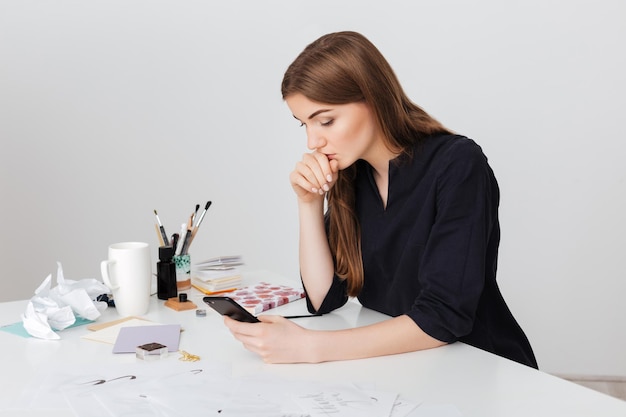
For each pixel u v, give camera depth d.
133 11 3.00
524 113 3.02
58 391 0.98
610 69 2.95
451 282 1.23
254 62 3.15
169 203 3.16
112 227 3.10
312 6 3.12
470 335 1.40
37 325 1.25
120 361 1.12
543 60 2.97
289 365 1.11
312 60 1.28
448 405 0.93
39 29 2.91
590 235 3.06
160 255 1.59
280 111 3.22
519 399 0.96
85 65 2.97
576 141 3.01
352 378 1.04
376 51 1.33
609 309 3.09
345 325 1.38
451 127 3.07
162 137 3.11
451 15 3.01
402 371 1.08
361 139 1.34
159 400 0.94
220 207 3.23
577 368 3.14
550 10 2.94
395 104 1.34
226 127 3.18
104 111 3.02
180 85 3.10
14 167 2.95
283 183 3.29
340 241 1.53
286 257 3.34
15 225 2.98
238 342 1.24
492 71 3.02
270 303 1.53
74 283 1.41
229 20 3.10
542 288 3.11
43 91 2.94
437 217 1.30
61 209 3.03
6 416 0.90
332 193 1.53
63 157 3.00
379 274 1.51
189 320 1.39
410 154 1.39
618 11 2.91
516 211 3.07
